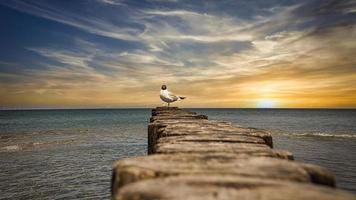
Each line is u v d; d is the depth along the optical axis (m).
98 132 52.75
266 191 1.14
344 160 28.05
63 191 16.84
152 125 4.85
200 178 1.29
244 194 1.11
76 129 60.00
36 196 15.95
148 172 1.46
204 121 5.13
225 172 1.49
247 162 1.67
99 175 20.62
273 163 1.64
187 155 1.81
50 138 42.91
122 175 1.48
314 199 1.06
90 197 15.84
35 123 83.88
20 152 30.28
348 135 51.78
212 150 2.20
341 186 18.91
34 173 21.09
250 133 3.30
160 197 1.09
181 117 6.49
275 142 42.03
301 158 29.38
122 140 40.34
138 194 1.12
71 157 27.62
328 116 157.75
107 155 28.86
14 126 70.69
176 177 1.31
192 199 1.07
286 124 84.38
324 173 1.53
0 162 24.97
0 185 17.98
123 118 120.88
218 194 1.12
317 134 53.56
